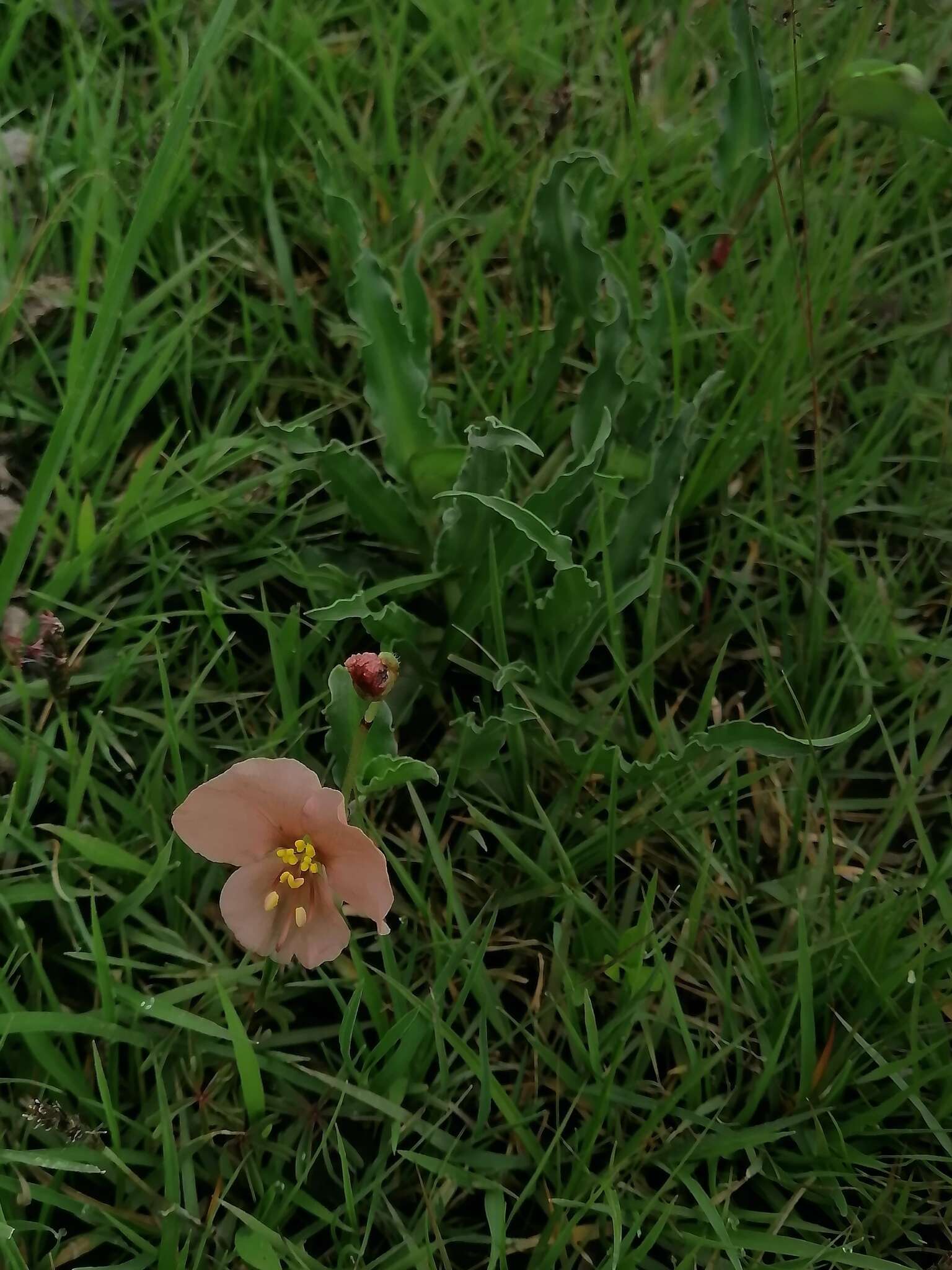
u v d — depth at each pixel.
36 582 0.26
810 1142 0.22
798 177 0.33
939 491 0.30
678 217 0.35
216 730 0.25
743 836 0.26
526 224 0.32
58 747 0.25
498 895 0.24
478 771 0.24
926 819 0.26
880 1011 0.23
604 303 0.31
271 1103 0.22
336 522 0.29
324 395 0.30
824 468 0.31
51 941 0.23
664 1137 0.22
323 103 0.32
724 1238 0.20
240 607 0.26
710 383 0.25
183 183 0.31
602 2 0.39
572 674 0.26
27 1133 0.20
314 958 0.20
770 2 0.29
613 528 0.27
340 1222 0.20
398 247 0.32
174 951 0.22
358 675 0.19
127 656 0.25
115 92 0.31
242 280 0.31
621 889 0.25
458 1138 0.21
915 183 0.36
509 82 0.37
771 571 0.29
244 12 0.36
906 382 0.31
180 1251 0.20
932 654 0.27
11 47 0.32
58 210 0.28
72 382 0.25
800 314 0.31
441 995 0.22
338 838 0.18
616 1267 0.19
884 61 0.28
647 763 0.25
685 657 0.28
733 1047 0.22
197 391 0.30
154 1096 0.21
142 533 0.26
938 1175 0.22
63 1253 0.20
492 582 0.24
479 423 0.29
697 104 0.37
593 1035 0.21
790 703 0.27
